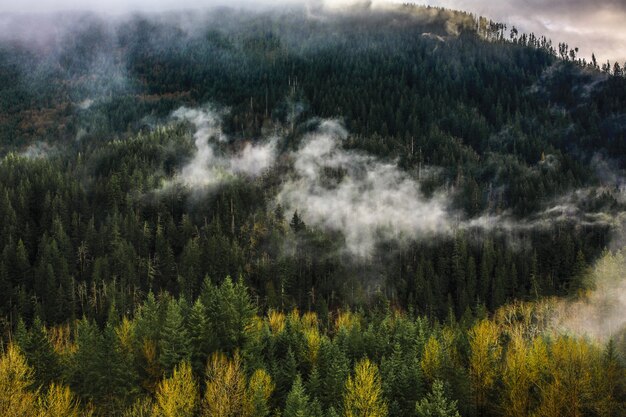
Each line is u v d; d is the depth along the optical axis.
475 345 66.69
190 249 129.50
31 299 107.31
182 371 51.94
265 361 65.69
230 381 50.28
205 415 49.00
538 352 66.50
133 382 56.59
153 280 126.56
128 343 62.59
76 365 57.19
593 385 60.59
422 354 66.44
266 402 53.84
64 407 47.53
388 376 60.16
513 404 59.47
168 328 58.00
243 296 64.25
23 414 45.03
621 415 58.78
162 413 48.50
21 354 56.25
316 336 69.75
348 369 61.34
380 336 74.88
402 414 56.44
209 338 60.03
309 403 53.06
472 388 62.16
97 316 107.44
